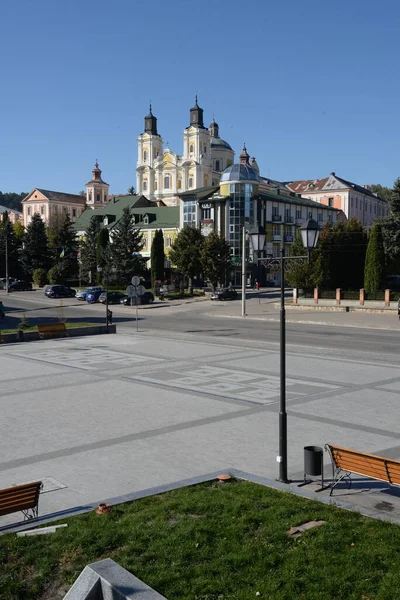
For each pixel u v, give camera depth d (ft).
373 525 24.06
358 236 190.70
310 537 22.84
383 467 27.14
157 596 17.40
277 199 258.37
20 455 36.29
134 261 228.63
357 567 20.39
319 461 30.48
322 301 164.66
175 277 238.68
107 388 57.16
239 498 27.12
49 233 308.40
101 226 275.59
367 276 163.32
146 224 275.18
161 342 94.27
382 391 54.19
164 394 54.08
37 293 227.61
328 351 81.56
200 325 124.16
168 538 22.90
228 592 19.02
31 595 19.52
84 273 252.01
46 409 48.49
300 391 54.54
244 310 143.43
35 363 73.15
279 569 20.44
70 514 25.95
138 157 371.15
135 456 35.60
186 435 40.19
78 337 102.94
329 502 26.84
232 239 242.99
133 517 25.09
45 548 22.59
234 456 35.42
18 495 24.80
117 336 104.22
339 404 49.14
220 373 64.69
